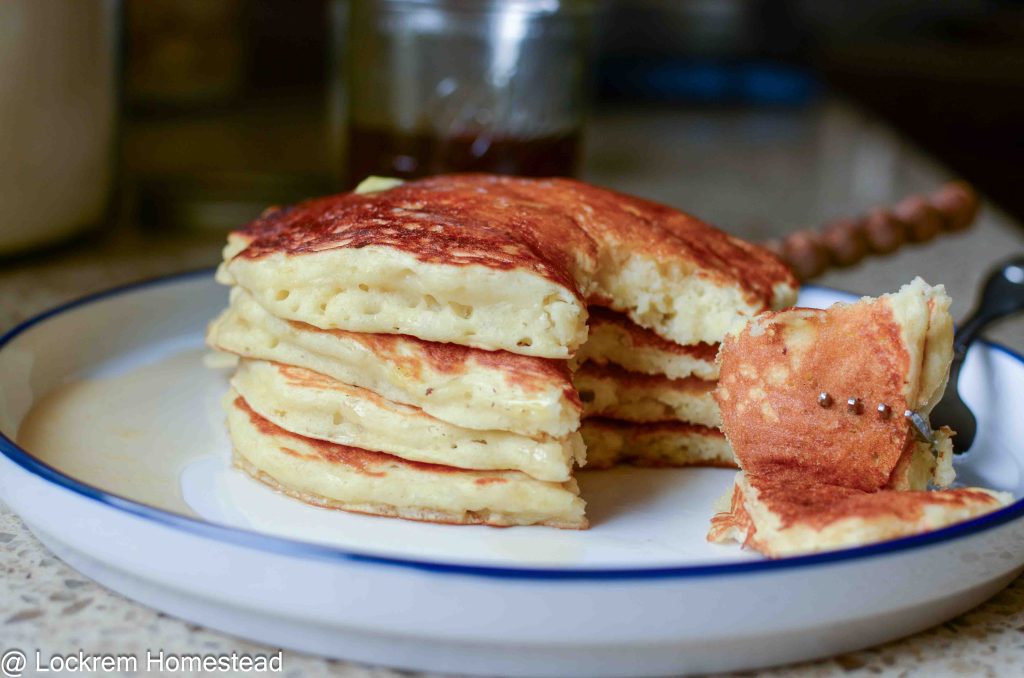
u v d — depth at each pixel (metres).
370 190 0.42
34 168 0.54
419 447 0.36
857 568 0.31
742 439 0.36
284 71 1.17
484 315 0.36
